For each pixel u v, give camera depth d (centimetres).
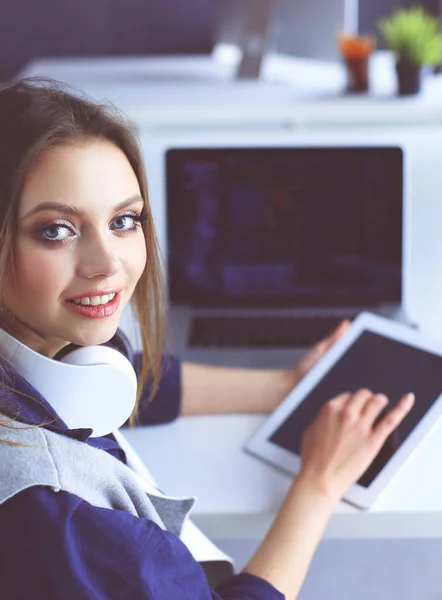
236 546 208
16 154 85
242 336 182
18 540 82
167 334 141
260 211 198
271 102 234
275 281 200
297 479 119
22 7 395
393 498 122
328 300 199
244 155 198
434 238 229
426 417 133
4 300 90
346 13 251
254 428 141
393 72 248
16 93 88
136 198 91
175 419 144
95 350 94
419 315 198
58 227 87
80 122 88
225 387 146
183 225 200
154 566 87
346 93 244
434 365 141
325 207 198
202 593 93
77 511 84
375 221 197
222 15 296
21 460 82
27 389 88
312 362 149
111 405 95
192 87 259
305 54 269
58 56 401
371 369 143
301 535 112
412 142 253
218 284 200
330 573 205
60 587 83
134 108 233
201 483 127
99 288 89
